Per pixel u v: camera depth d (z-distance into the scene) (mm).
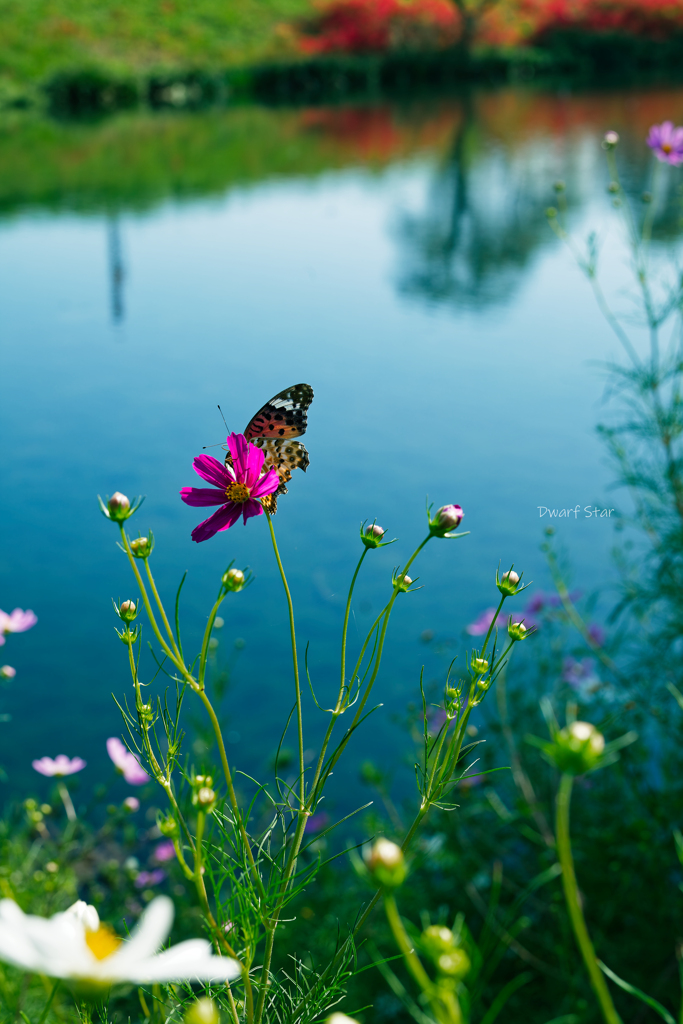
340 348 7758
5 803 3535
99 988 629
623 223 11359
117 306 8938
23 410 6531
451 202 13656
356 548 4738
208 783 1176
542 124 21516
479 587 4406
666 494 3354
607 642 3520
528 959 2584
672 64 37375
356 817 3449
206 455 1382
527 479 5340
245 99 29078
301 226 12336
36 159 17234
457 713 1259
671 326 7062
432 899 2926
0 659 4129
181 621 4328
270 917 1223
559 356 7328
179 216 12859
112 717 3867
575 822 2965
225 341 7953
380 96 29578
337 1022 674
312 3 35469
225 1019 1308
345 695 1260
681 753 2947
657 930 2592
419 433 6008
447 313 8672
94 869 3350
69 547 4875
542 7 37562
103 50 29562
